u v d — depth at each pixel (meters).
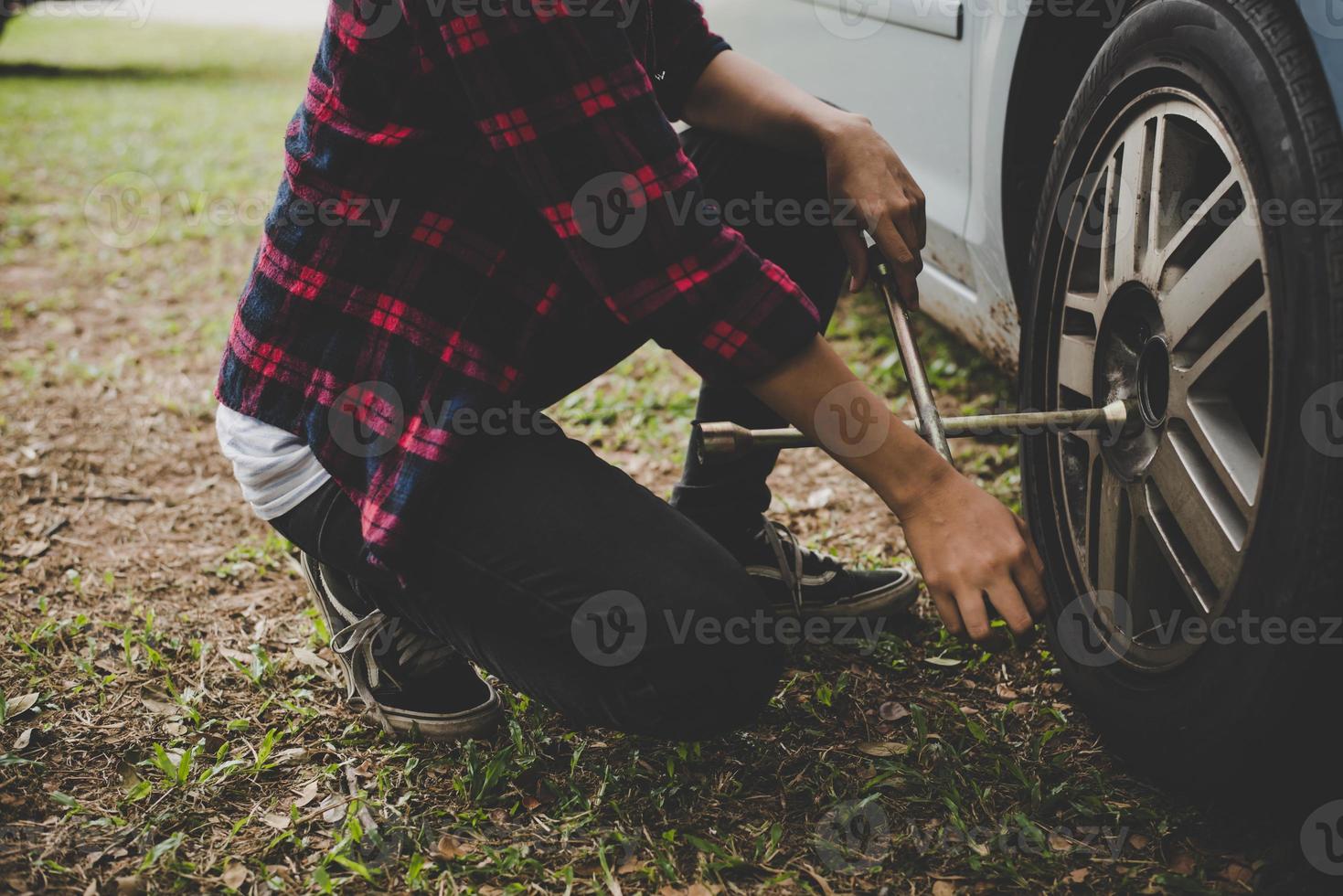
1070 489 1.64
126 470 2.64
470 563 1.30
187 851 1.42
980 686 1.75
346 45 1.26
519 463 1.29
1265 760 1.25
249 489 1.43
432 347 1.26
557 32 1.13
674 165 1.17
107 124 6.96
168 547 2.30
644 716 1.34
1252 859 1.35
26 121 7.10
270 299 1.33
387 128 1.25
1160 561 1.46
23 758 1.59
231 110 7.57
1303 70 1.16
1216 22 1.27
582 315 1.30
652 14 1.54
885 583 1.89
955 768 1.54
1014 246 1.99
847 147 1.53
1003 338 2.19
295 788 1.55
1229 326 1.29
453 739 1.62
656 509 1.32
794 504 2.41
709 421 1.75
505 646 1.37
